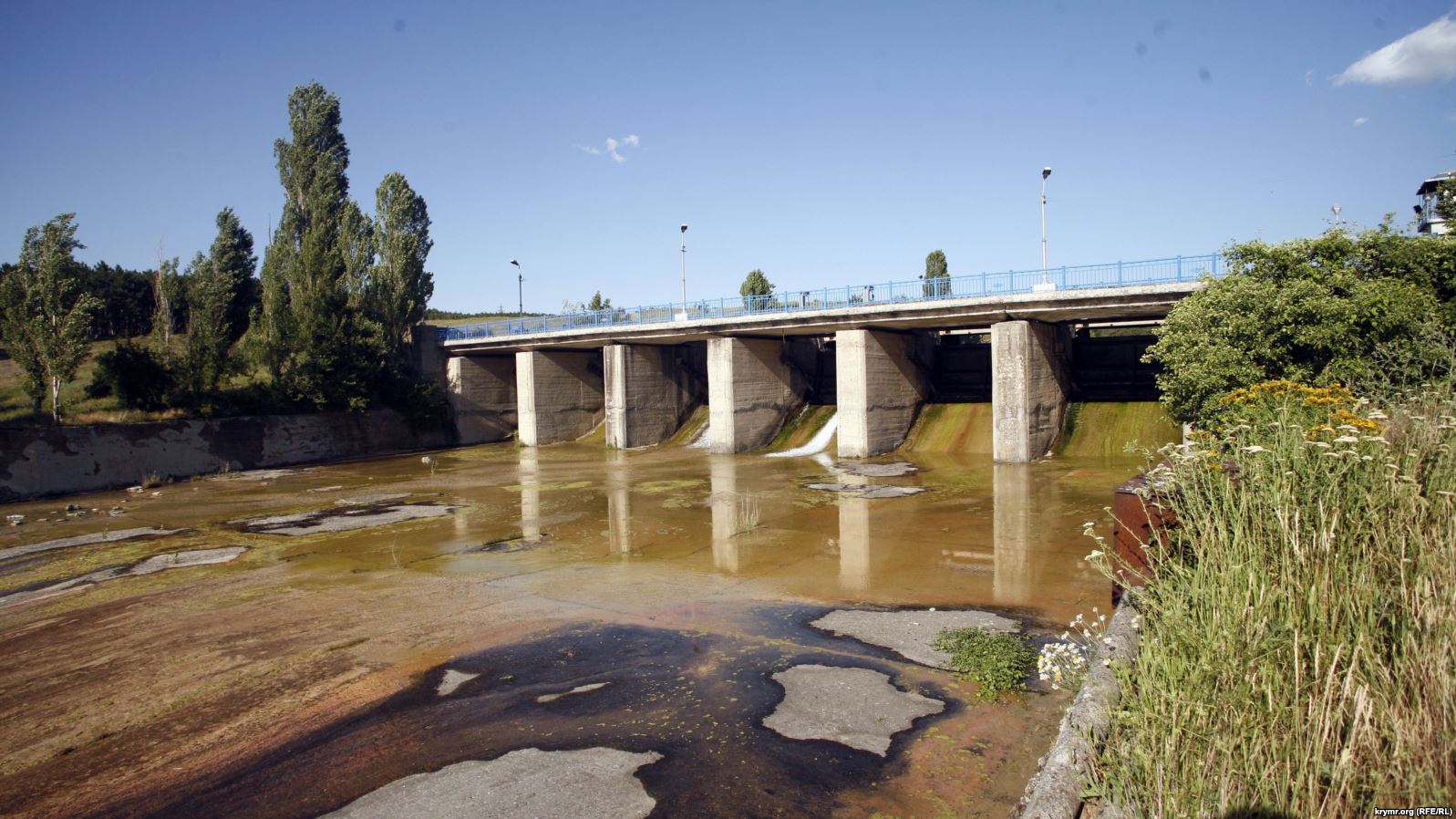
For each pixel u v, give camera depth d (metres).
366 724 8.67
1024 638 10.48
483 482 29.30
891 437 33.50
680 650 10.51
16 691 10.13
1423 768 3.85
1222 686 4.78
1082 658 6.66
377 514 22.61
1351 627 4.84
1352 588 5.01
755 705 8.65
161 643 11.76
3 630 12.90
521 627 11.75
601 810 6.68
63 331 32.44
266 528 21.05
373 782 7.40
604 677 9.70
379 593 14.01
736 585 13.77
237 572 16.11
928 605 12.20
